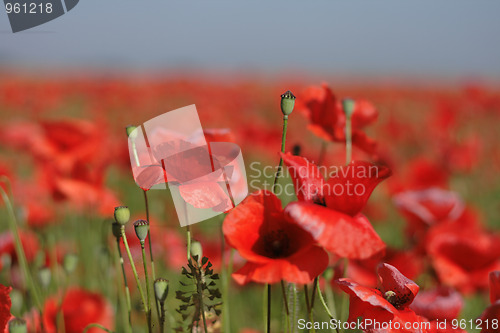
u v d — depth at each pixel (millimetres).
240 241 676
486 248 1249
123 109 4715
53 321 1012
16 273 1168
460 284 1231
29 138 2227
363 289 687
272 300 1269
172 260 1169
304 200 684
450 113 3328
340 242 647
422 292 787
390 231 2023
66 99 5504
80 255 1534
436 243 1263
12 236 1157
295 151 847
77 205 1646
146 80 7145
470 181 2898
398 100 6398
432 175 1989
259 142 2191
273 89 6066
